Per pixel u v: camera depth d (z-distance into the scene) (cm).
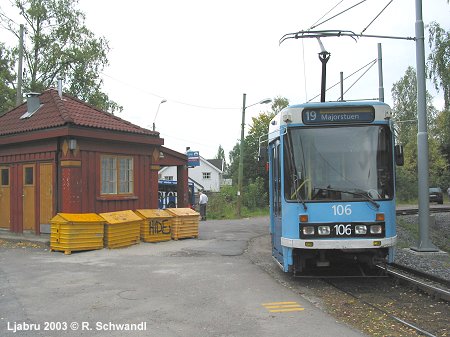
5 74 3866
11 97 3816
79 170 1418
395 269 1142
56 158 1433
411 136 6284
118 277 965
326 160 901
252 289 867
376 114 914
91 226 1322
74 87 4166
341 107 916
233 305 752
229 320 669
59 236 1285
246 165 5216
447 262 1244
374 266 996
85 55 4091
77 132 1388
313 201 880
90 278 953
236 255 1285
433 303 807
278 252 1009
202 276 984
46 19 4119
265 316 690
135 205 1612
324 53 1498
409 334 625
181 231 1612
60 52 4059
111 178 1535
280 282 950
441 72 2091
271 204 1128
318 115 916
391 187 891
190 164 2614
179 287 879
